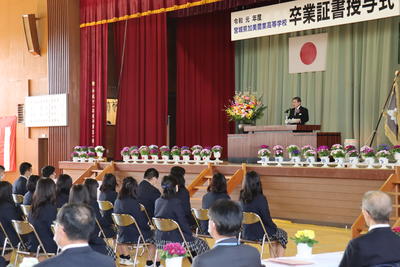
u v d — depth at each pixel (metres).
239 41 16.84
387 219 3.49
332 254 4.54
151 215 7.69
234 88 16.84
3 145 18.08
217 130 16.83
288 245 8.52
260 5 16.05
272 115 16.22
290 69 15.84
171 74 17.64
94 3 15.95
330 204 10.07
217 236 3.28
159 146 15.46
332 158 11.18
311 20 13.34
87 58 16.16
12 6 18.14
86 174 14.02
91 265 2.90
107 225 7.19
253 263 3.23
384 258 3.39
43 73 17.34
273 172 10.77
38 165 17.34
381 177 9.46
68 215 2.92
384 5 12.19
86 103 16.16
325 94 15.16
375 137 14.08
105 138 15.87
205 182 11.80
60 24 16.44
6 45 18.33
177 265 4.81
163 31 15.32
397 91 12.81
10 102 18.16
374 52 14.18
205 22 16.98
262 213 6.36
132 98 15.91
